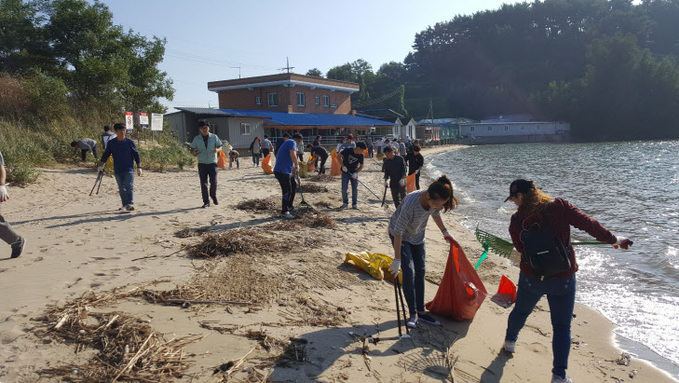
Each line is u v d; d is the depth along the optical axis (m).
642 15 122.25
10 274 4.84
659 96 79.94
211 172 9.59
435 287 5.68
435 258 7.07
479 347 4.12
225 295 4.50
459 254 4.69
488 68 126.62
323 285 5.09
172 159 20.31
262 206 9.62
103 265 5.28
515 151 52.84
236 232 6.86
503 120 96.31
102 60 25.25
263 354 3.44
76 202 10.24
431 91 131.88
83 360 3.14
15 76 21.78
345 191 10.54
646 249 7.99
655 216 11.20
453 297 4.57
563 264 3.38
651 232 9.36
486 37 130.12
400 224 4.19
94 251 5.90
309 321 4.12
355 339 3.90
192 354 3.33
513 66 119.44
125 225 7.60
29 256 5.59
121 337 3.44
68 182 13.41
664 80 79.75
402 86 93.44
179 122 35.09
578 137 87.25
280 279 5.09
